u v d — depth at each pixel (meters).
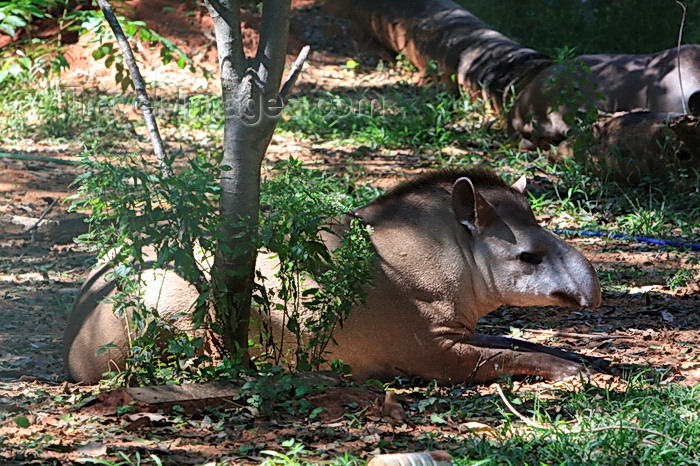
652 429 8.31
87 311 9.91
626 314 12.83
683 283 14.06
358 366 10.08
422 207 10.35
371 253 9.56
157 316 9.11
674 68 20.31
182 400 8.70
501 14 32.88
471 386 10.06
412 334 10.04
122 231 9.25
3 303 12.47
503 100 23.91
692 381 10.07
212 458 7.66
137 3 28.78
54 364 10.66
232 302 9.29
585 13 32.38
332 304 9.72
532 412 8.91
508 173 19.92
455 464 7.19
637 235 16.50
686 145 18.33
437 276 10.09
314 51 29.75
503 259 10.18
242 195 9.25
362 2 30.39
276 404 8.82
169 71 27.20
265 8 9.27
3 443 7.82
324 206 9.70
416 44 27.84
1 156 20.33
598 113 19.80
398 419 8.57
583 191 18.38
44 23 28.28
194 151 20.22
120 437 8.09
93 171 9.37
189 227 8.98
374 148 22.22
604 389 9.45
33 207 17.25
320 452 7.78
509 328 12.21
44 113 23.52
